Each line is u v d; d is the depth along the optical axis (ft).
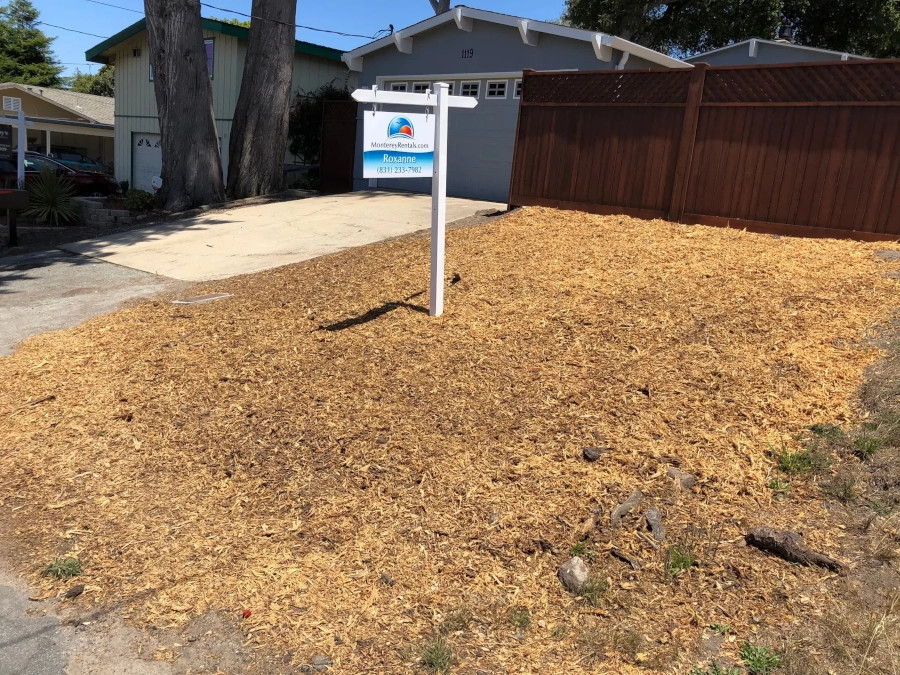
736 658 9.12
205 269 33.50
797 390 14.88
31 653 9.98
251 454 14.83
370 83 57.31
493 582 10.90
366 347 19.20
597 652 9.42
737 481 12.45
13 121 51.55
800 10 81.66
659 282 21.81
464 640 9.82
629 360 16.96
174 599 10.98
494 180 50.01
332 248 34.88
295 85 65.98
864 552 10.59
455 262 26.00
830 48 86.38
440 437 14.61
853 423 13.51
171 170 51.70
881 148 25.30
